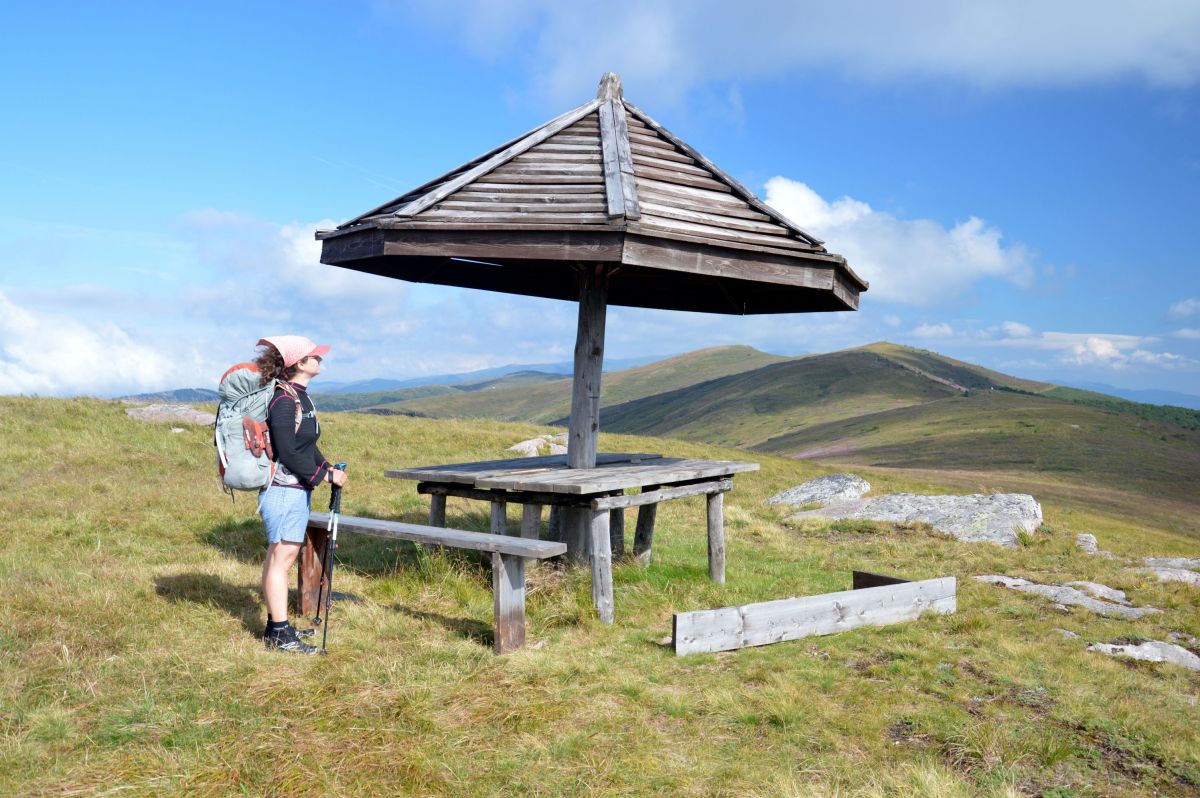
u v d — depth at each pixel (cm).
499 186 713
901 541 1264
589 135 780
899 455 11306
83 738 381
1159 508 6712
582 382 797
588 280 796
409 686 459
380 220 671
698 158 791
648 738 421
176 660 482
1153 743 457
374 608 629
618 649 583
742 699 484
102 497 1105
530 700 459
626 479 692
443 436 2136
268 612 533
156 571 717
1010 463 10012
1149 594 924
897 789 374
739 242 683
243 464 512
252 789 347
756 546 1160
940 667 568
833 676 532
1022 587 922
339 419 2247
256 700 432
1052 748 430
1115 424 12088
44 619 530
